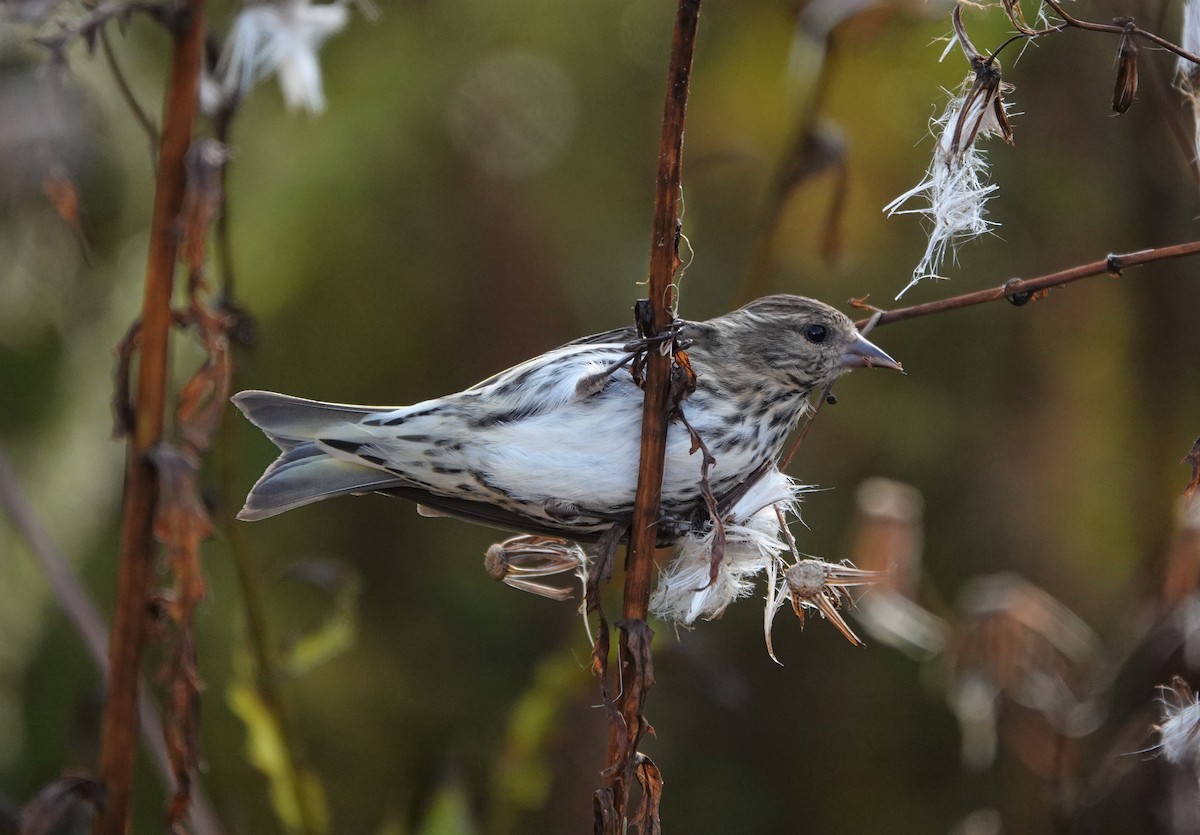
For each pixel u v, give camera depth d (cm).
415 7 956
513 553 516
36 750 852
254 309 901
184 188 390
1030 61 979
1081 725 682
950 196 445
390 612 1002
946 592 1005
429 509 588
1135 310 985
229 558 934
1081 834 655
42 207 577
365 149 918
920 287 991
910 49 875
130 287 811
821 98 679
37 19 393
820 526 1007
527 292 988
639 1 986
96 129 598
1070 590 992
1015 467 1016
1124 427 1004
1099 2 615
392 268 962
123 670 397
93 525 873
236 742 930
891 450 1012
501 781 685
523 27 957
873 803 1073
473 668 996
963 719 734
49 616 861
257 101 916
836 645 1099
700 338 612
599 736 977
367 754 955
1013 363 1021
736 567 508
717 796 1074
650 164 995
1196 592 608
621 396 550
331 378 973
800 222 920
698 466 553
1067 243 995
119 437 394
